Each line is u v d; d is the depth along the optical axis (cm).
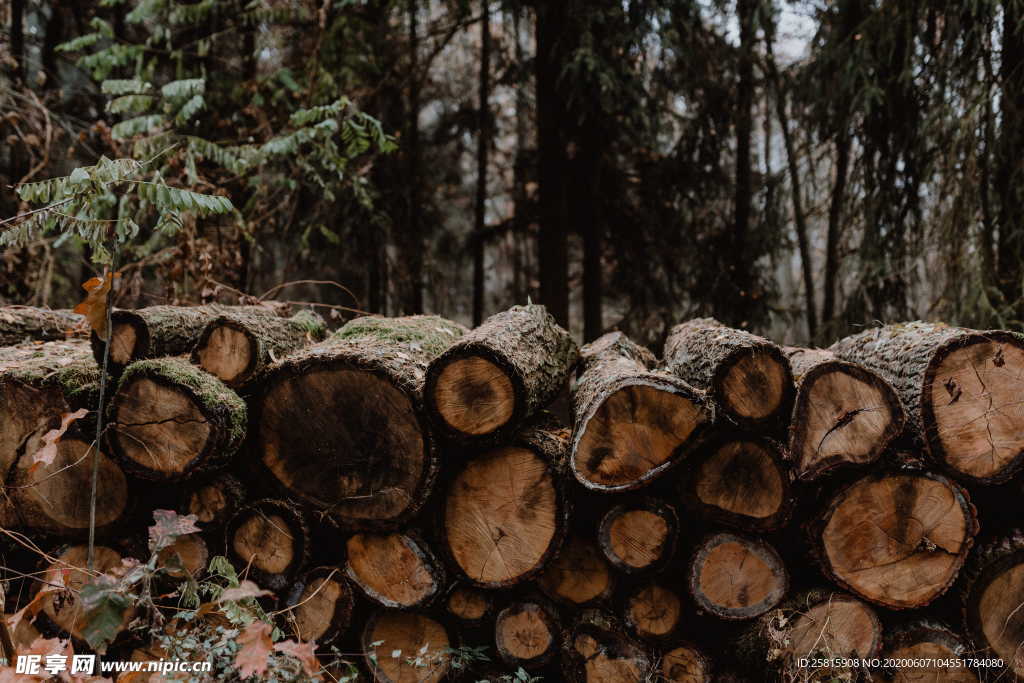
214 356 230
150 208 405
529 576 226
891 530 219
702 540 226
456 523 230
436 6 754
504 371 211
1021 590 219
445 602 237
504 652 234
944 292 492
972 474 212
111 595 146
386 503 224
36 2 636
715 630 243
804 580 239
